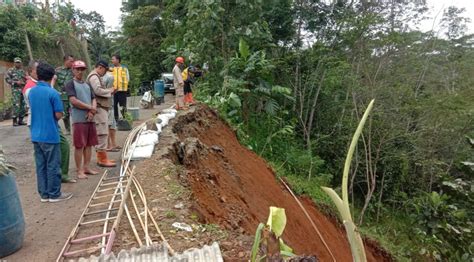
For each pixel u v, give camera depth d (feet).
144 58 116.26
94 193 17.83
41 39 72.28
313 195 39.14
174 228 12.67
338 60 50.42
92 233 13.75
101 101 23.16
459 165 49.03
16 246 13.19
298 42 54.03
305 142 52.01
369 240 37.11
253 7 41.22
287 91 40.70
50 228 15.08
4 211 12.73
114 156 26.03
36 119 17.72
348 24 49.55
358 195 53.83
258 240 5.95
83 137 21.15
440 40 61.26
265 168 35.63
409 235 44.01
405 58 53.06
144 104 59.88
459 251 37.50
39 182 18.15
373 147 50.49
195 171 20.10
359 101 49.93
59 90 31.91
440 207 38.45
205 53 41.50
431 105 48.55
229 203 19.62
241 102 42.63
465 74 59.11
